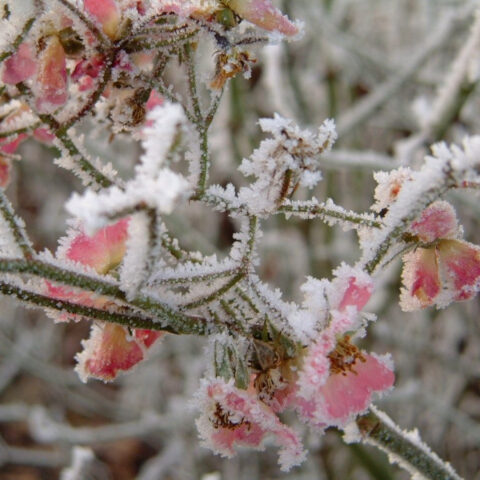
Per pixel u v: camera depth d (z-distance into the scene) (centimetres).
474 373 88
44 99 32
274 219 90
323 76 89
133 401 117
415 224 32
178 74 39
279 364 30
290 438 30
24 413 100
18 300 31
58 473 127
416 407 94
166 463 96
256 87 93
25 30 32
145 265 29
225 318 31
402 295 33
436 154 31
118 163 68
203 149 32
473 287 33
